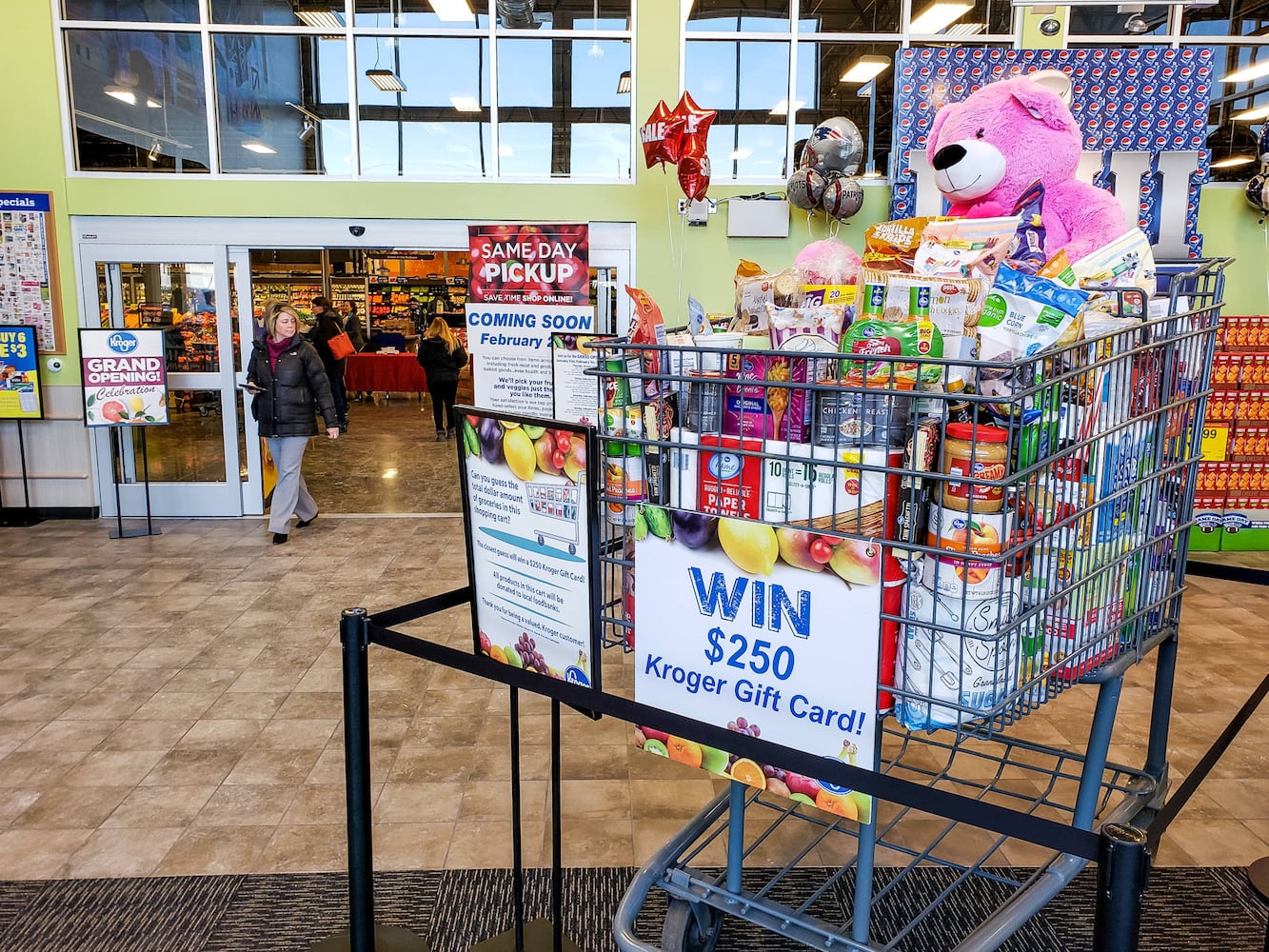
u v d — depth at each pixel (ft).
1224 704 10.78
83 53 19.54
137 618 13.87
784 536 4.15
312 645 12.75
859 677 4.07
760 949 6.50
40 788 8.82
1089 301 4.98
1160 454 5.10
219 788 8.82
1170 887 7.16
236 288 20.47
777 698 4.33
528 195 19.97
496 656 5.65
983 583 3.88
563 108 20.01
